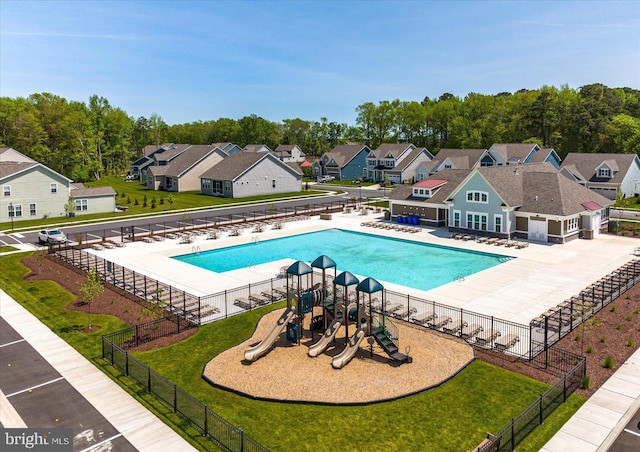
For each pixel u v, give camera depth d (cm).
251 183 8481
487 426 1620
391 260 4106
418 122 14225
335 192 9312
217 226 5669
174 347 2328
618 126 9694
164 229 5375
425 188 5572
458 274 3616
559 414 1708
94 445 1556
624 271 3484
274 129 19462
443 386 1894
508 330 2475
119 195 8762
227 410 1745
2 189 5966
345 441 1550
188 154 9938
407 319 2658
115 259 4147
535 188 4875
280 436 1583
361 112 15400
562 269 3631
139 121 17500
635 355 2162
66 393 1895
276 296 3044
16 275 3684
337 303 2341
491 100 13088
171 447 1548
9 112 11038
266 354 2203
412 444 1527
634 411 1723
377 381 1928
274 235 5147
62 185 6450
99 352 2283
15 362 2181
